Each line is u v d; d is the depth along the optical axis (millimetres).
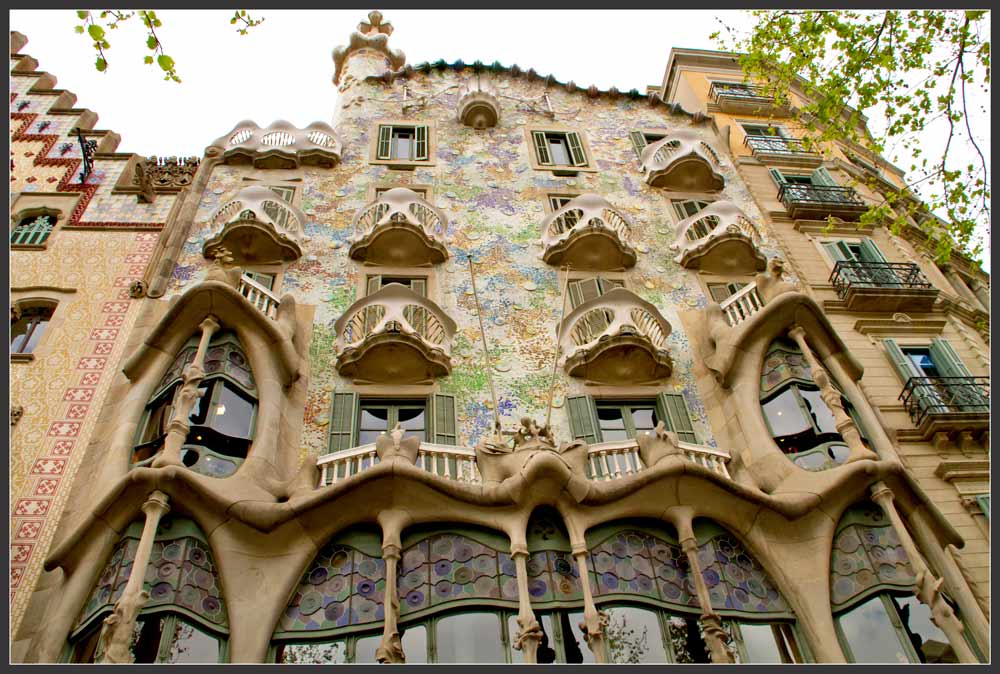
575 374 16312
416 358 15500
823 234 21875
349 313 16172
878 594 12180
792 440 14430
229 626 10781
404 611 11172
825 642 11586
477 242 19656
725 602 11992
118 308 16344
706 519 12883
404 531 11961
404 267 18562
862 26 16422
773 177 23781
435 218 19344
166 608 10508
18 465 13375
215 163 21078
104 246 17891
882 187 24203
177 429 12008
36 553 12164
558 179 22469
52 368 15039
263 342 14438
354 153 22328
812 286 19781
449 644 10836
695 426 15609
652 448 13023
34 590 11719
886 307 19234
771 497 12789
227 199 19859
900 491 13062
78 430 13961
